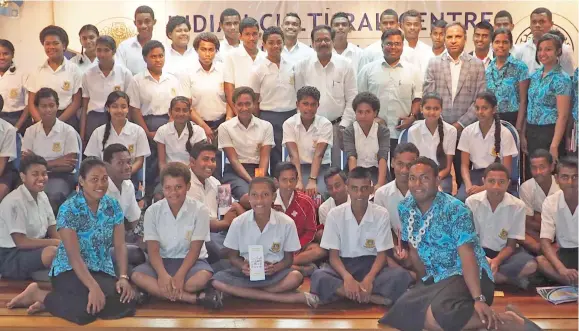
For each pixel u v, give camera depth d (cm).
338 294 364
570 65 511
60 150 464
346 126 485
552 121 460
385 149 461
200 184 427
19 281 398
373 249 377
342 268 370
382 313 355
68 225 346
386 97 495
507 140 451
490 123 451
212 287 367
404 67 496
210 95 505
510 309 337
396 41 489
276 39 493
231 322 341
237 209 420
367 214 375
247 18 506
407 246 386
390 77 494
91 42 525
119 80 497
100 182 348
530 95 469
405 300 331
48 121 460
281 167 405
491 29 505
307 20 595
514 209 393
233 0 595
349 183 372
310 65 497
